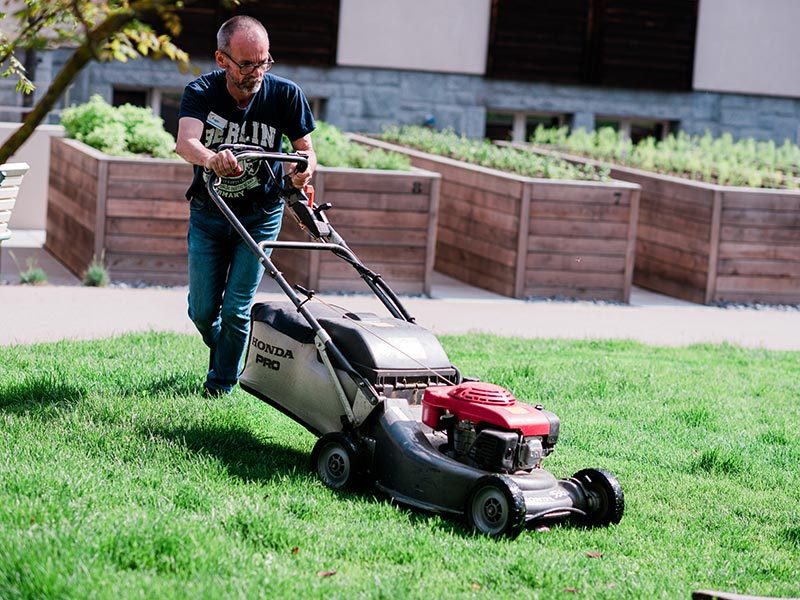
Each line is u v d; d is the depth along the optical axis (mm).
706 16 18188
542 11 17516
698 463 6160
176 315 9312
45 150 14242
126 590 3674
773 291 12281
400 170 11523
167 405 6070
